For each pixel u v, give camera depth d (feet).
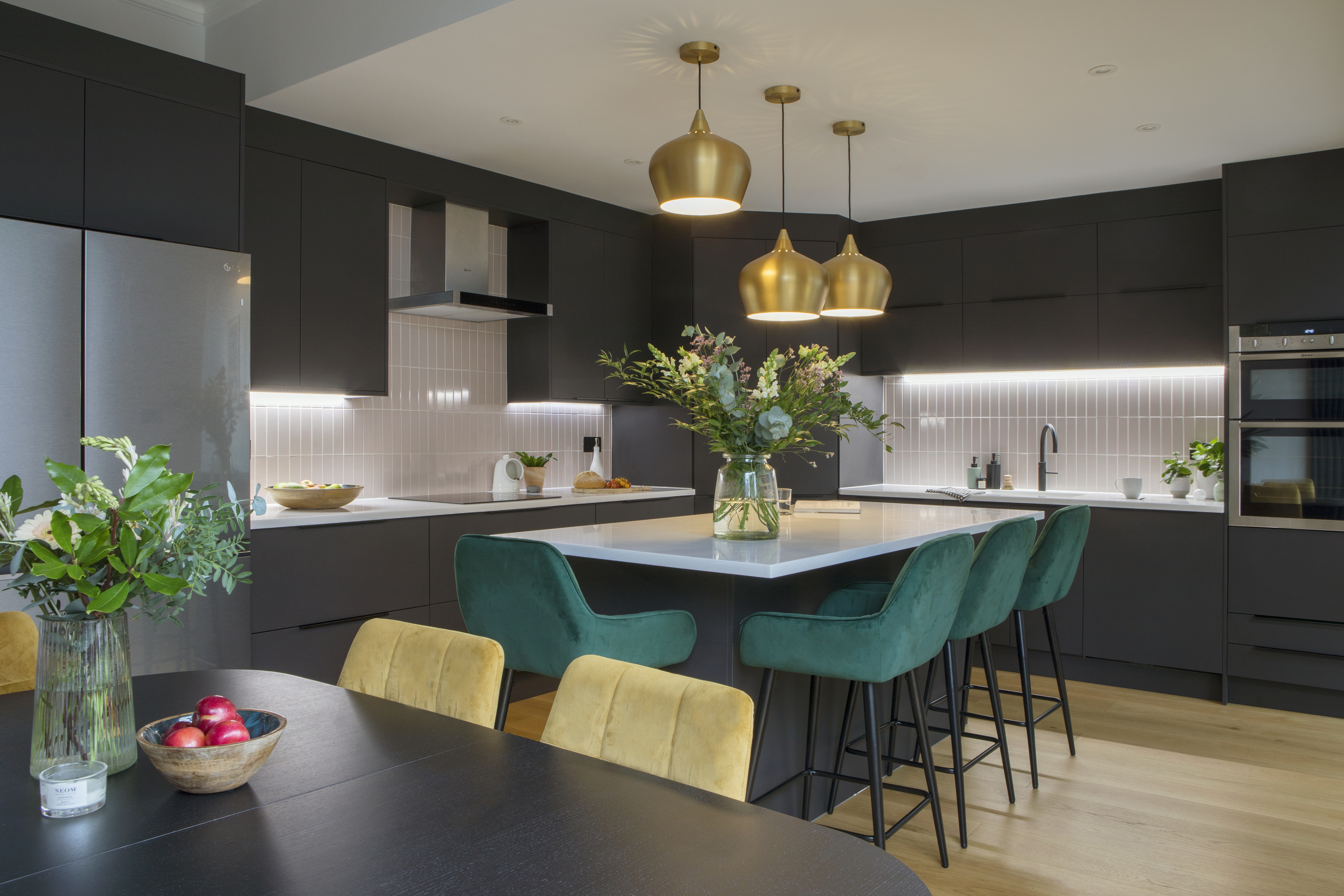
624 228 17.42
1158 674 14.73
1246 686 13.98
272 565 11.27
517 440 16.93
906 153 13.78
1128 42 9.91
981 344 17.06
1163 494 16.42
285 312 12.40
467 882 3.10
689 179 8.55
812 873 3.19
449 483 15.76
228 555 4.34
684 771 4.32
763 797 8.84
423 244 14.94
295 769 4.18
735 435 9.02
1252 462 13.83
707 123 9.70
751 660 7.88
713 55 10.21
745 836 3.49
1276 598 13.67
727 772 4.17
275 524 11.22
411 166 13.88
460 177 14.51
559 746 4.82
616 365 10.18
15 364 8.75
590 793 3.90
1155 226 15.51
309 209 12.66
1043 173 14.78
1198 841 8.96
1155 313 15.47
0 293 8.68
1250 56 10.25
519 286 16.40
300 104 12.03
